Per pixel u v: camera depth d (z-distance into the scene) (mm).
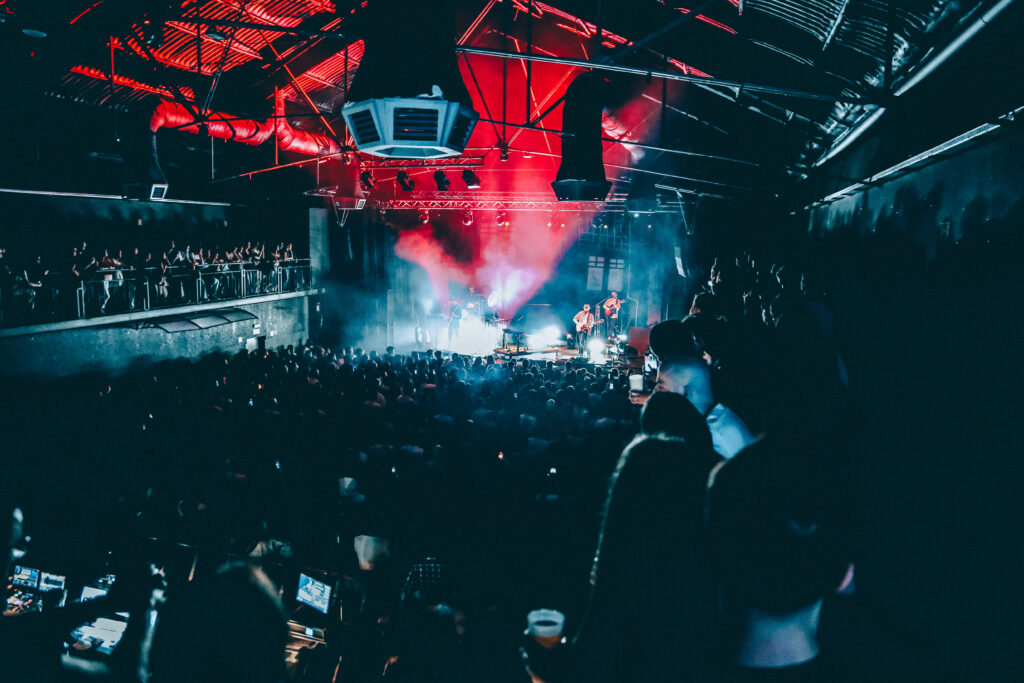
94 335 17484
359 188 23703
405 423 12461
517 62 17594
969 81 5473
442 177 19562
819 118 10766
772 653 1949
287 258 24641
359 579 4602
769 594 1890
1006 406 4324
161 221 20547
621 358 25125
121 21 7562
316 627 4898
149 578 2799
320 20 14797
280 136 17656
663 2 9117
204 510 6867
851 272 10625
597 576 2277
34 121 13898
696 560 2174
